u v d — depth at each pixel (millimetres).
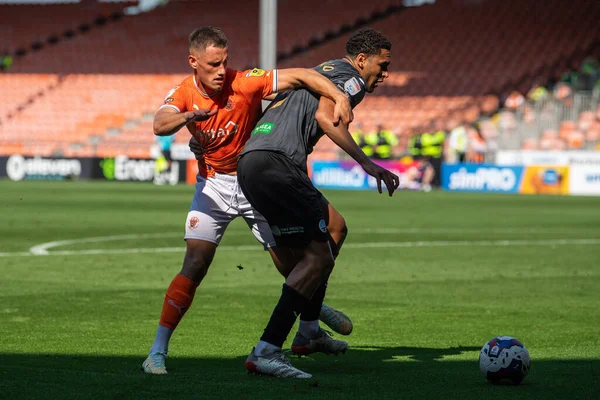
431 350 15133
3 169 96062
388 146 85250
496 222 46812
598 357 14359
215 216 13773
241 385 11992
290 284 12805
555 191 79062
